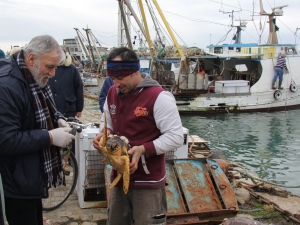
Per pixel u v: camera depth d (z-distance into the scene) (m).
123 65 2.44
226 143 13.52
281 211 4.60
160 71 21.27
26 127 2.59
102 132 2.74
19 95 2.47
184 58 19.97
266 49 22.30
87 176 4.36
